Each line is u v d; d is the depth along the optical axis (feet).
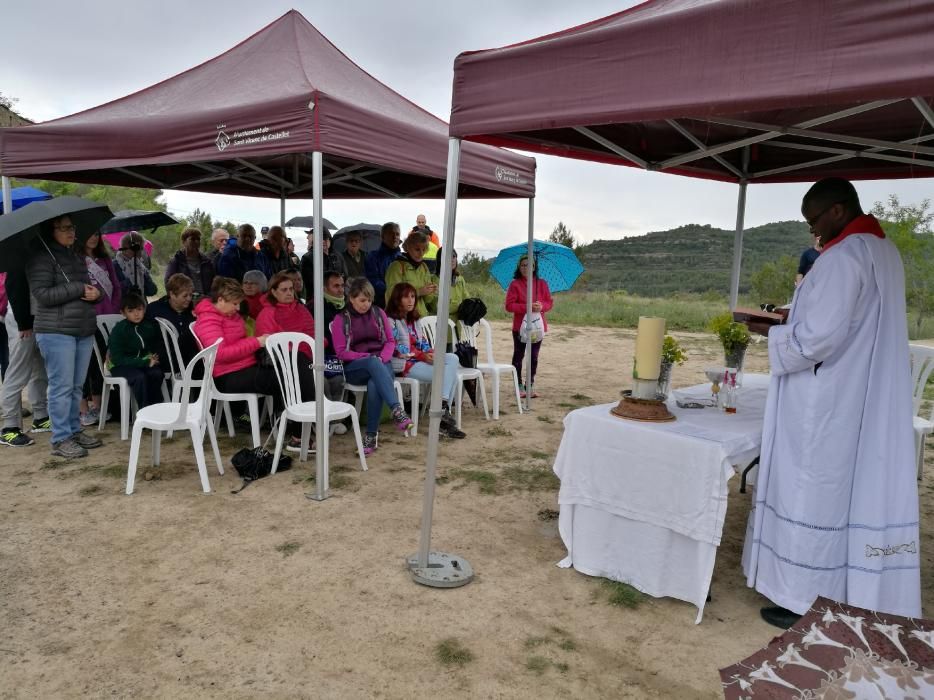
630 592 10.30
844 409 8.80
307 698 7.66
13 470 14.96
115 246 30.71
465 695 7.79
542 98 8.46
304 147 12.59
